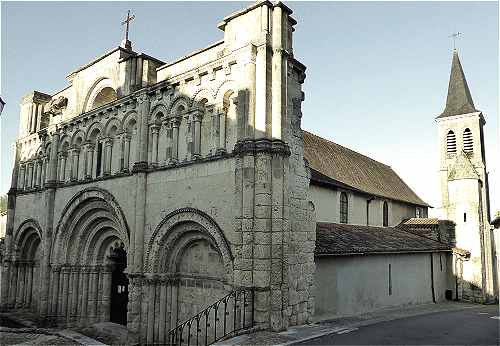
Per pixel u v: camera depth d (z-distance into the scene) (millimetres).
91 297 21406
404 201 33406
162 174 17188
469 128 34844
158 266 16594
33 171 26688
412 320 17625
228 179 14648
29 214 25828
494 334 14461
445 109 36656
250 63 14477
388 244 23891
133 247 17484
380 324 16297
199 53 17031
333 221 24531
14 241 26719
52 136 24109
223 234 14367
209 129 16016
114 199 19172
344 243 20172
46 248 22734
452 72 37688
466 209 31375
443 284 29984
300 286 15031
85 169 21594
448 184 32594
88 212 21344
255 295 13141
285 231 13758
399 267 24219
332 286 18359
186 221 15820
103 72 21656
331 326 15133
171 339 16031
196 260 16281
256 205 13555
